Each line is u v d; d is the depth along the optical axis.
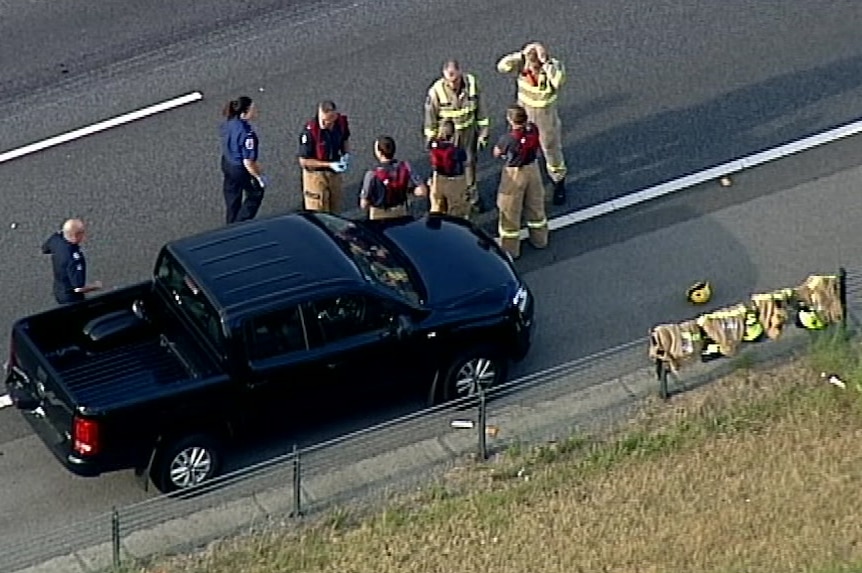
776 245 84.06
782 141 89.44
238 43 95.88
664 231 84.81
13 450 74.38
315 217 77.38
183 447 71.50
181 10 98.12
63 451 70.81
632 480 73.19
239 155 81.62
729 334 76.75
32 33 96.69
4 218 85.25
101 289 81.62
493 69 93.88
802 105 91.56
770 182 87.31
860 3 97.94
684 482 73.06
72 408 69.81
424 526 71.31
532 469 73.62
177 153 89.12
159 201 86.38
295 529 71.25
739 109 91.38
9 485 73.00
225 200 83.81
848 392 76.19
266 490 72.56
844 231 84.81
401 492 72.75
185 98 92.38
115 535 68.62
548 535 70.94
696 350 76.19
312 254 74.25
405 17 97.62
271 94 92.50
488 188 87.12
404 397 76.75
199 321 72.62
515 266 82.69
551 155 84.75
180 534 70.94
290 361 72.31
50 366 71.00
